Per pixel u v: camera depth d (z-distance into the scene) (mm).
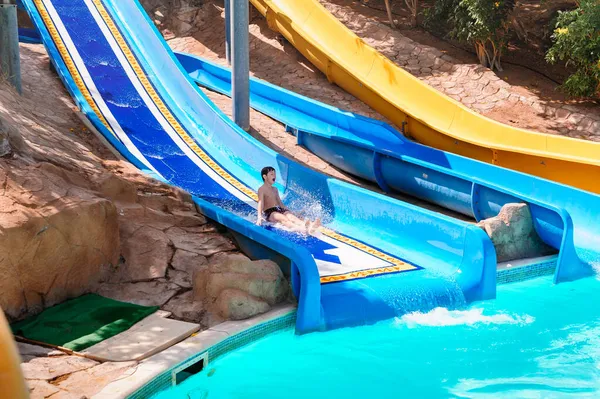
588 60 19766
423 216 11672
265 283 9250
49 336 7828
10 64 16062
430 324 9719
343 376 8133
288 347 8930
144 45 22703
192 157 17250
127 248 10078
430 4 28906
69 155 12547
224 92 22266
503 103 21031
